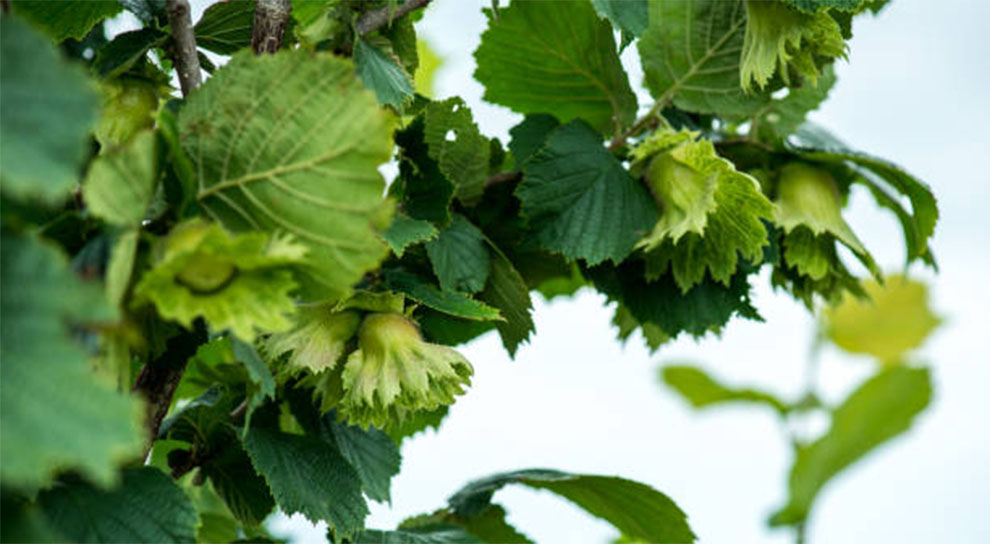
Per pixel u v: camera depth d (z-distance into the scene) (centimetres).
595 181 188
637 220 188
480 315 181
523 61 192
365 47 181
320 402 183
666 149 188
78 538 168
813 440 216
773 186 193
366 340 179
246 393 184
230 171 167
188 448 187
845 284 194
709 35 191
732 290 190
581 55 192
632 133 194
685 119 195
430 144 186
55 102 160
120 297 164
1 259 160
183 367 173
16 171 159
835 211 192
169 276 165
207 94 167
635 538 195
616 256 187
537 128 192
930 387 216
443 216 184
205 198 167
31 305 160
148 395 175
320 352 179
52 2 180
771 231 191
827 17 186
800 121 194
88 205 163
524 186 188
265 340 179
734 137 195
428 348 179
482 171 188
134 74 179
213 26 183
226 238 165
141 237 166
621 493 192
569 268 193
